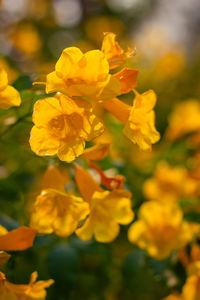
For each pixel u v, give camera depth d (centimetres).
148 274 74
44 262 70
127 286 74
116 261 78
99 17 154
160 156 82
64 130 56
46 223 57
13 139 66
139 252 70
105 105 59
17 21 136
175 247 68
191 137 85
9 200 67
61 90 53
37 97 59
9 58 74
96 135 55
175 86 139
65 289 64
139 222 69
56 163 61
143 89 128
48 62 117
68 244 68
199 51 179
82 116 56
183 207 74
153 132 59
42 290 57
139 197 78
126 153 86
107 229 61
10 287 57
